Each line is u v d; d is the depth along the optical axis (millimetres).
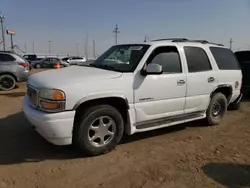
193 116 5258
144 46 4660
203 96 5258
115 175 3455
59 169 3602
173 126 5730
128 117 4219
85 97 3711
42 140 4648
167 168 3670
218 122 5875
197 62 5207
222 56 5844
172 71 4730
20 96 9164
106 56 5105
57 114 3580
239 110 7465
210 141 4812
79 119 3811
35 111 3779
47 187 3145
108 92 3895
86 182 3271
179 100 4809
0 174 3428
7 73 10695
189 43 5215
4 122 5707
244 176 3469
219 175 3484
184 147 4488
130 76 4160
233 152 4277
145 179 3359
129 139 4832
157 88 4438
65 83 3678
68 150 4230
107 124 4051
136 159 3951
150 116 4457
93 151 3961
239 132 5379
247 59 9414
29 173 3479
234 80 6012
